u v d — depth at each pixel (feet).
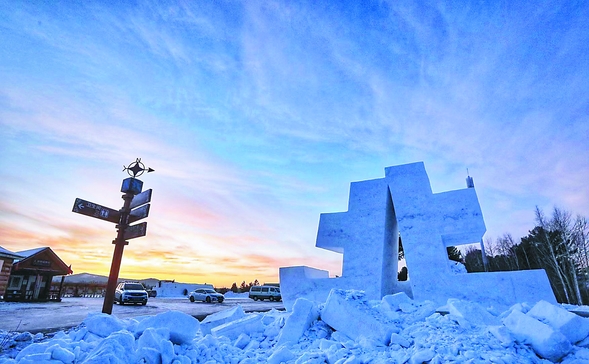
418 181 42.24
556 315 18.90
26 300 67.56
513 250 120.26
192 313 48.44
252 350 20.75
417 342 17.99
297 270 41.78
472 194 38.88
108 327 18.42
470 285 34.04
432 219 39.19
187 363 15.87
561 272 93.15
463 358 15.25
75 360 14.38
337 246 43.14
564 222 98.12
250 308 62.39
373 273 39.27
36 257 70.74
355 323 21.54
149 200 25.21
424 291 35.50
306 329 23.07
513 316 19.58
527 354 16.60
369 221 42.47
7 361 14.46
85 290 113.91
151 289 116.78
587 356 16.07
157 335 16.34
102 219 25.30
